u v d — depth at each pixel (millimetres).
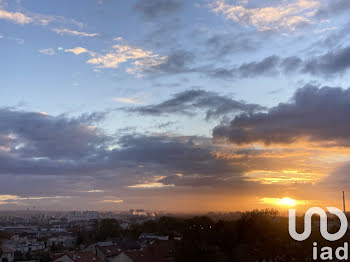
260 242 133125
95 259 107312
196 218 187000
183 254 105312
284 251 128500
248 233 135625
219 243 128875
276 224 154250
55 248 193375
